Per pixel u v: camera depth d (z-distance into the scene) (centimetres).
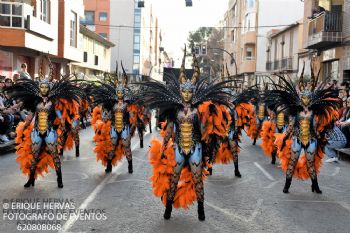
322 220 626
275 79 3678
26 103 779
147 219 616
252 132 1471
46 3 2470
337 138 1231
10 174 909
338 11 2300
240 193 781
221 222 609
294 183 868
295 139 775
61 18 2723
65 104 798
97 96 946
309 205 705
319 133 795
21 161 794
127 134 940
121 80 950
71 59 2936
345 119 1302
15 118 1439
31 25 2172
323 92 758
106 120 951
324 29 2277
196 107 613
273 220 622
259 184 860
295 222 614
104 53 4416
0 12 2111
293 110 780
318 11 2459
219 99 625
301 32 3167
